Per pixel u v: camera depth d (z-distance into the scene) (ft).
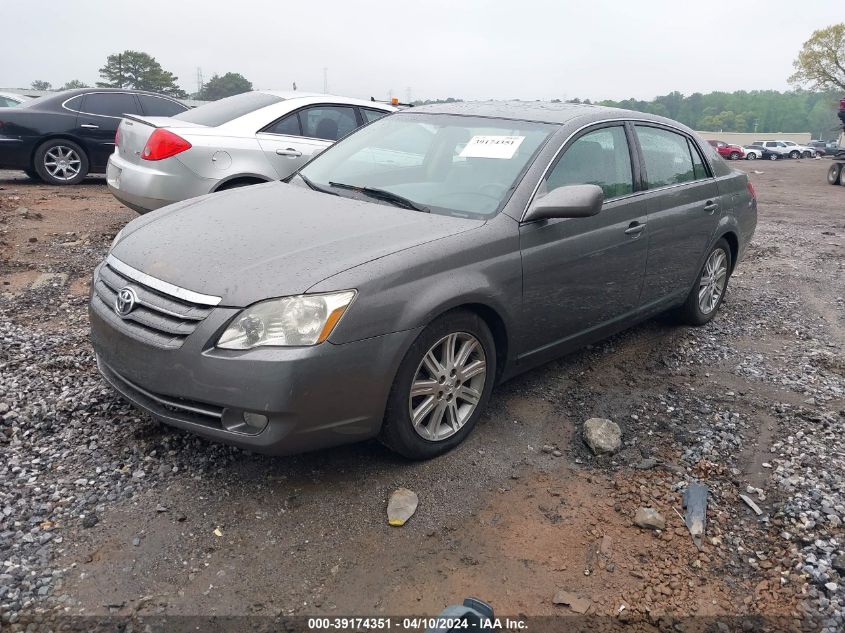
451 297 10.47
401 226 11.22
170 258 10.43
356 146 14.96
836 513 10.25
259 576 8.59
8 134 33.83
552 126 13.47
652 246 15.01
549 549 9.41
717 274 18.56
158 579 8.45
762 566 9.28
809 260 28.30
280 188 13.66
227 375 9.11
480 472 11.03
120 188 21.59
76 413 11.83
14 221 25.08
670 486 10.94
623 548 9.50
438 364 10.80
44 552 8.70
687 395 14.25
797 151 187.73
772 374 15.61
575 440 12.20
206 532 9.27
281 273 9.59
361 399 9.74
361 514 9.82
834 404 14.14
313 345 9.18
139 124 21.70
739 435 12.60
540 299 12.35
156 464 10.64
